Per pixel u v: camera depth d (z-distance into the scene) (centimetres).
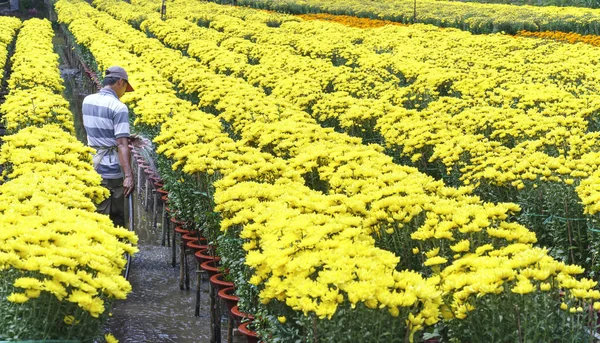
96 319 418
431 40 2288
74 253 415
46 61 1873
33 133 844
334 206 561
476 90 1317
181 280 856
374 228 564
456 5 4106
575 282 418
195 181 789
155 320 764
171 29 2705
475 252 494
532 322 410
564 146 876
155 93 1270
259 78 1580
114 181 816
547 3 4425
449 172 868
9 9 4950
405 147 942
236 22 3102
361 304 394
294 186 645
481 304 425
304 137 895
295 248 457
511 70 1584
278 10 4116
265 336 495
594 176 655
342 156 753
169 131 880
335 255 430
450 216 531
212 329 712
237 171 691
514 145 1018
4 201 540
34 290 387
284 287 432
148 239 1055
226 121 1184
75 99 2250
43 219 474
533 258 420
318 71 1609
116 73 823
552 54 1761
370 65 1700
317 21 3178
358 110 1102
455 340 439
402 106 1286
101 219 520
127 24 3125
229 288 659
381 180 657
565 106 1101
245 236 529
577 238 688
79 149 773
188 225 844
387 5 3959
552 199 698
